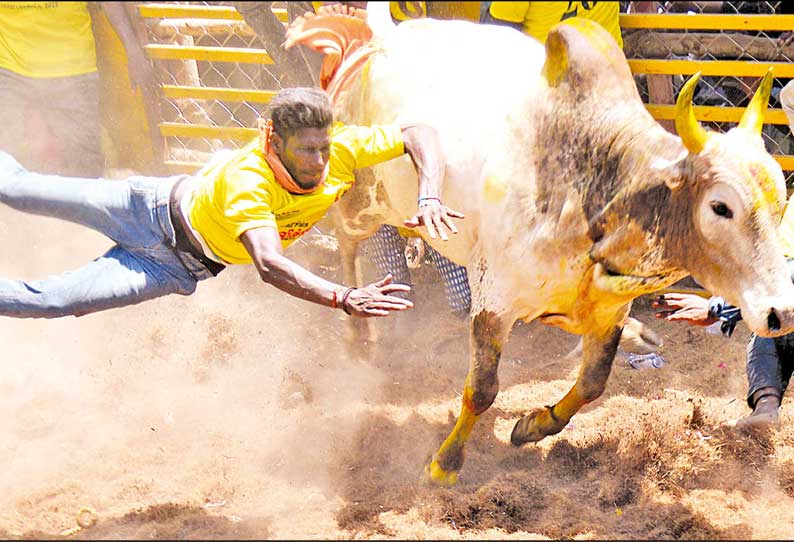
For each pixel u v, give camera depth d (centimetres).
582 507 447
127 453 495
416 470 487
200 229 431
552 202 429
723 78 741
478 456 502
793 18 648
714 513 444
